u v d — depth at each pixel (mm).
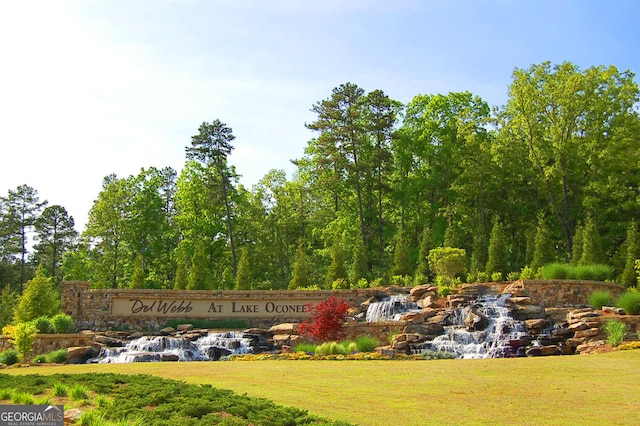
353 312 34312
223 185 55781
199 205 57125
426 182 53219
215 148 55781
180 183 58094
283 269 61188
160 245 58750
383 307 33219
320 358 24297
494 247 40406
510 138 48625
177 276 42688
